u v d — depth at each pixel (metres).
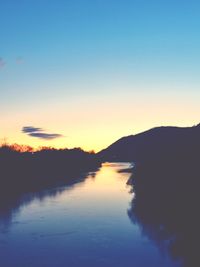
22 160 117.81
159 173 67.31
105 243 35.62
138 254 31.92
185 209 42.94
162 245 34.41
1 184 91.19
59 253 32.84
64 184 94.19
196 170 57.53
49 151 143.38
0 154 111.75
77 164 158.75
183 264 29.20
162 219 43.75
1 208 57.81
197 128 83.56
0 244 36.16
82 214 50.62
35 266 29.61
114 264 29.70
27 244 35.88
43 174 119.31
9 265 30.03
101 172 142.88
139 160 85.31
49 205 59.47
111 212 51.72
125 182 96.19
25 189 83.94
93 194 72.62
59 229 41.84
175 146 79.12
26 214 51.81
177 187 53.78
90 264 29.77
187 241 33.44
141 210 50.88
